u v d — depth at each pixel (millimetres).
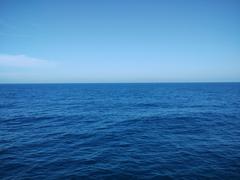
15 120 15273
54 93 52125
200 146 8359
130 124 13469
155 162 6555
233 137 9852
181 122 13891
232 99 31672
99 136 10211
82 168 6086
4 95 43344
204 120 14516
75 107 23750
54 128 12328
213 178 5367
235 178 5371
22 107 23469
